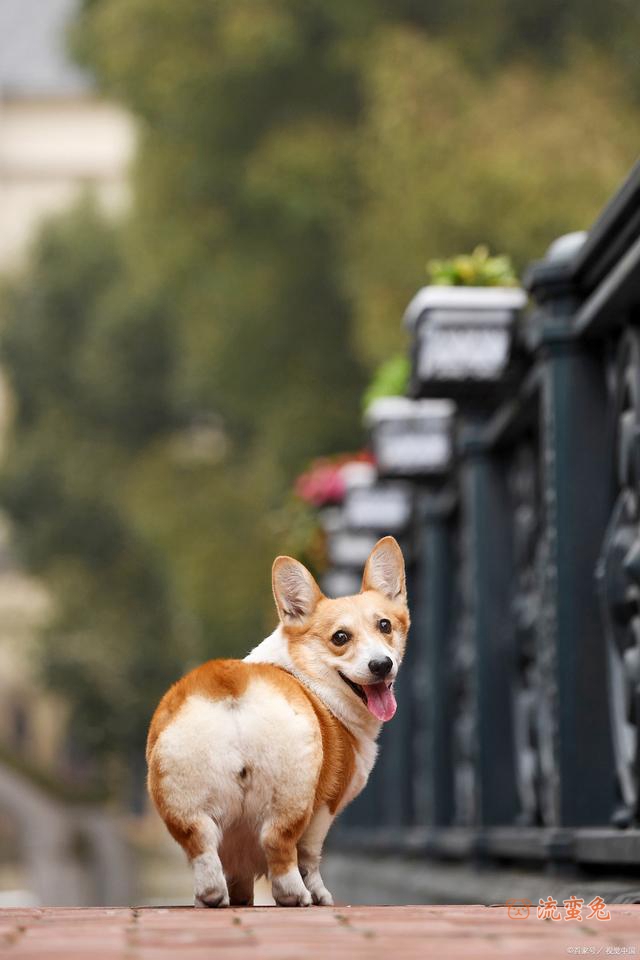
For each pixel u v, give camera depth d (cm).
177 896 2289
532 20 2000
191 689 410
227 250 2291
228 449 2783
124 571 3609
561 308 581
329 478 1211
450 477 942
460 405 785
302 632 441
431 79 1873
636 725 521
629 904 443
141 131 2353
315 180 2103
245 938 301
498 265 746
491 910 384
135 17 2228
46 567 3791
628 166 1817
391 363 1157
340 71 2150
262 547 2394
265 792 403
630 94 1934
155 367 3469
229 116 2233
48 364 3834
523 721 723
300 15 2170
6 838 3212
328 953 273
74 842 3131
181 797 400
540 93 1875
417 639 1142
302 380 2281
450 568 979
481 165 1761
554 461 576
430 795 973
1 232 5509
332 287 2239
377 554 464
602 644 566
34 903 2527
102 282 3844
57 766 3984
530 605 711
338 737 431
